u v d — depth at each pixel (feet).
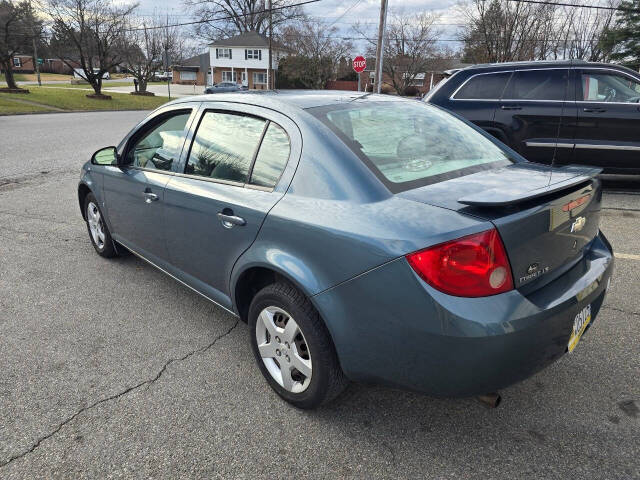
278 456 7.15
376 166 7.29
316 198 7.29
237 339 10.49
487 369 5.98
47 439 7.50
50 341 10.36
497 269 5.97
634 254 14.56
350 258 6.54
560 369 9.09
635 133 20.42
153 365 9.50
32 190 24.47
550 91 21.22
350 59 159.22
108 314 11.57
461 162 8.26
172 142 10.69
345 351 6.89
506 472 6.79
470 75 22.72
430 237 5.96
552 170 8.04
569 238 7.22
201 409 8.19
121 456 7.16
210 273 9.59
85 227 18.49
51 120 64.28
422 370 6.26
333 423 7.82
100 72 110.32
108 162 13.42
